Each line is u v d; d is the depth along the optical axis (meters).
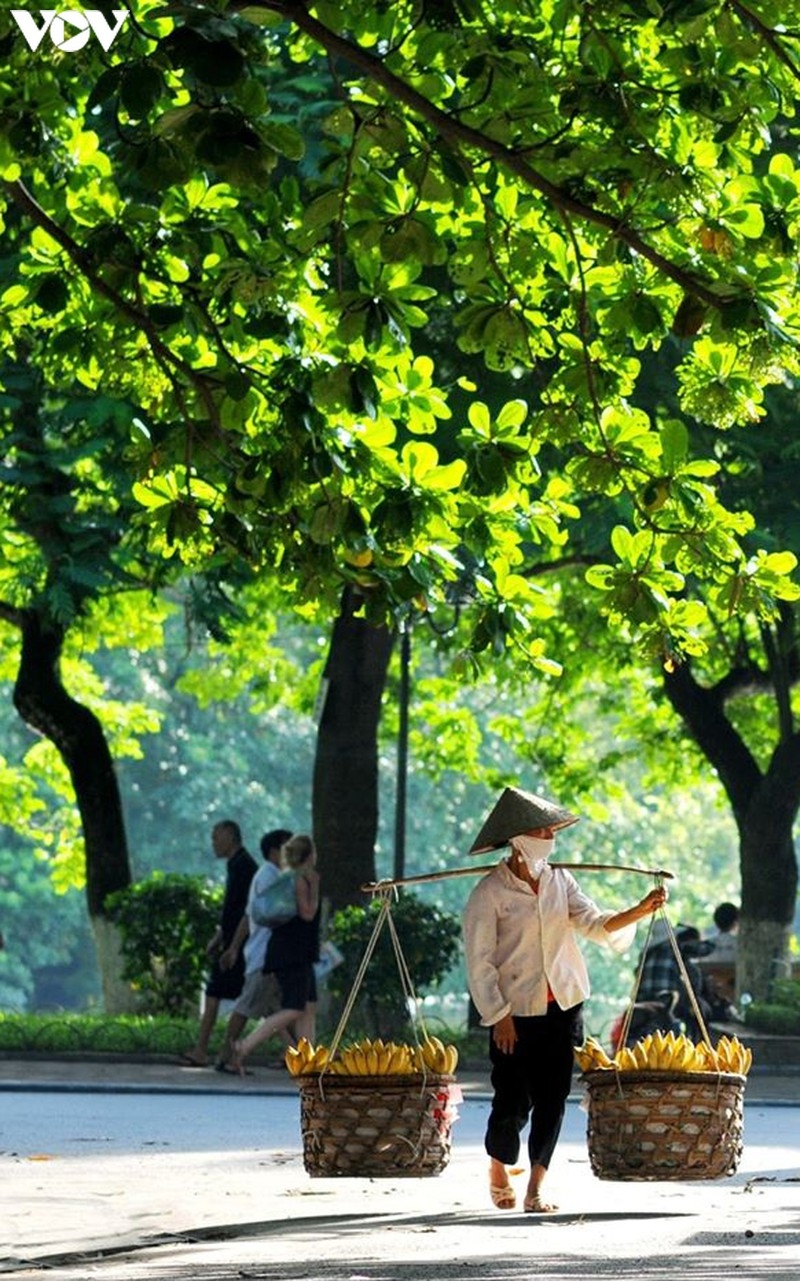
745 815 40.06
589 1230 13.30
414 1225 13.65
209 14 11.35
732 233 13.58
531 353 14.50
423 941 33.72
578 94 13.53
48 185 15.21
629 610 14.59
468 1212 14.49
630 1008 15.34
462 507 15.09
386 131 13.02
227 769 89.50
